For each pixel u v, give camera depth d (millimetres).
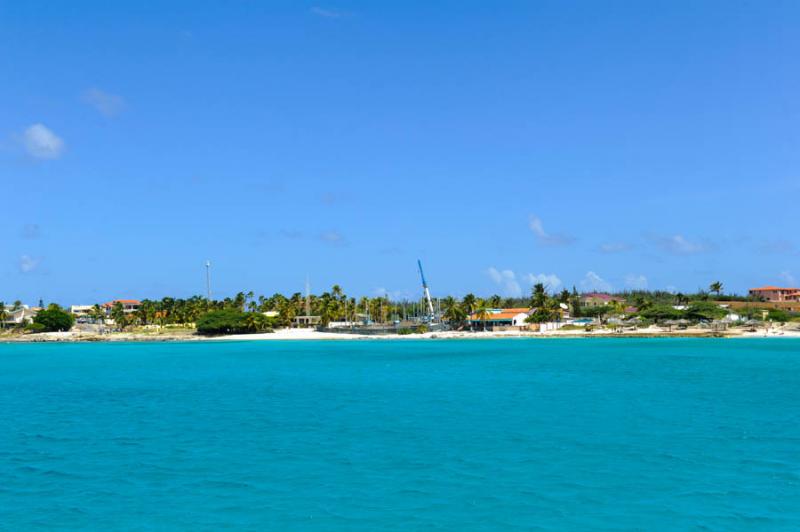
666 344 163625
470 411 56344
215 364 119625
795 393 66500
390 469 36250
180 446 43094
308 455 39906
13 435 47781
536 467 36344
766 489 31859
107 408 61938
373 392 72000
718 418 51375
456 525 27250
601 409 56562
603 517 28031
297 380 87375
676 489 31969
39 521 28516
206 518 28531
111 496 31938
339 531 26719
